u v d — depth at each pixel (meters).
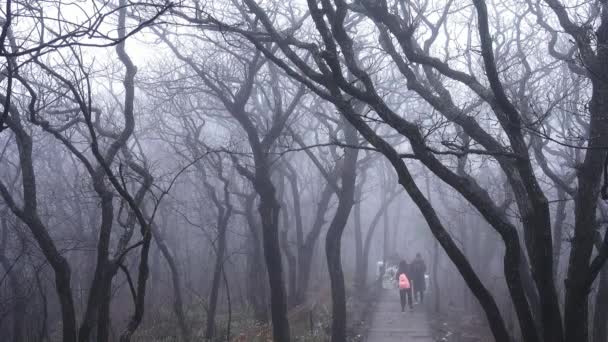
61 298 10.09
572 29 9.13
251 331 17.39
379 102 8.12
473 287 7.71
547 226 7.63
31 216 10.00
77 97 7.24
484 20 7.69
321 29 8.23
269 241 14.55
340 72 8.13
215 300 17.53
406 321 20.55
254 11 9.14
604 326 12.48
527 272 12.13
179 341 17.09
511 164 8.74
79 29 6.02
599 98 8.42
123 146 12.61
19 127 10.27
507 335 7.69
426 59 9.55
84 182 18.25
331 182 16.17
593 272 7.46
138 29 6.09
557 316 7.67
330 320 18.77
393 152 7.91
